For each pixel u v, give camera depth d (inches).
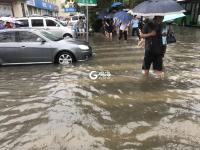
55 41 169.0
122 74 133.8
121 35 295.0
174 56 177.9
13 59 167.3
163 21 122.1
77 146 67.6
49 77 134.1
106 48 229.8
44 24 276.5
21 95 108.2
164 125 77.2
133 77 127.1
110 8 377.7
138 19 321.4
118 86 114.3
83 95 104.6
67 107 93.0
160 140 69.0
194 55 181.3
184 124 77.4
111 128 76.4
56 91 110.9
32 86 120.0
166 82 117.3
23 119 84.9
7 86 122.0
